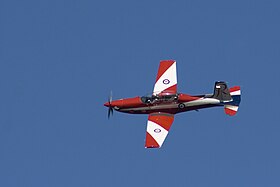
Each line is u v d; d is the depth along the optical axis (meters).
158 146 188.62
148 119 199.38
